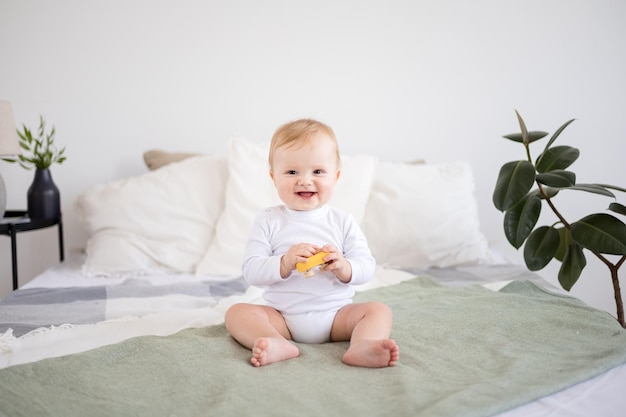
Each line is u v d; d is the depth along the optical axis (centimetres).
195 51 259
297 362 115
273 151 141
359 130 265
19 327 143
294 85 263
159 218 220
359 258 136
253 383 103
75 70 255
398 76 264
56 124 257
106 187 226
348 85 264
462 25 261
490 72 263
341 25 261
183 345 122
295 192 137
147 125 260
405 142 267
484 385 101
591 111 263
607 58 261
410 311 150
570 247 180
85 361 113
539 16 260
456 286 181
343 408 93
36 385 104
